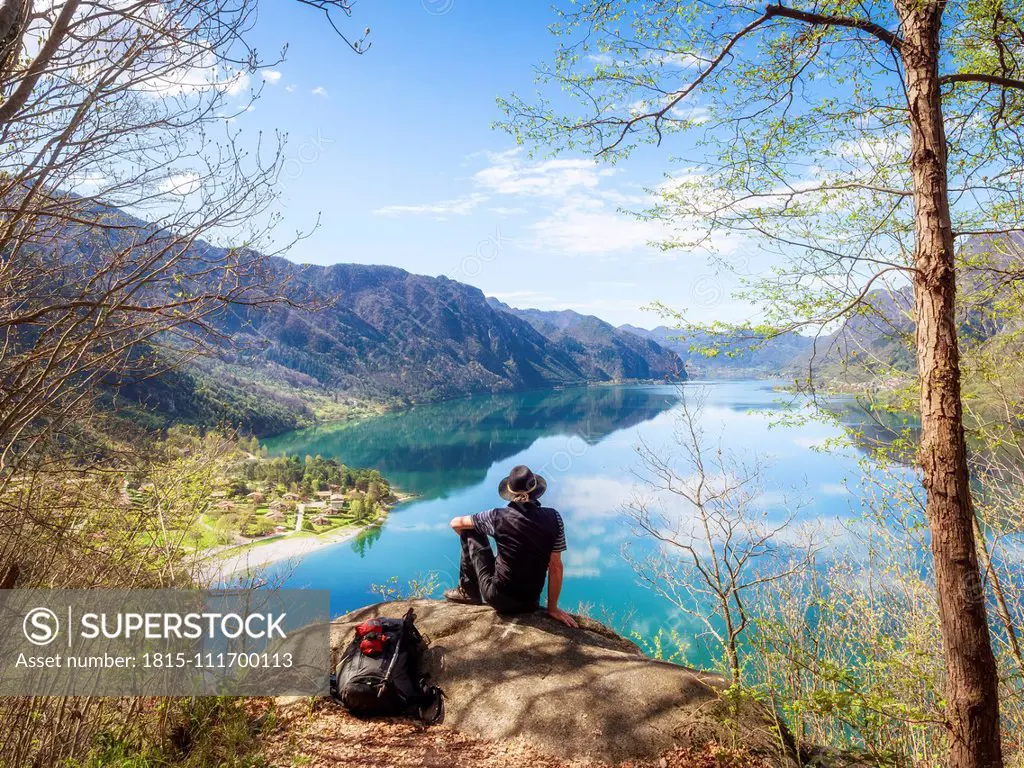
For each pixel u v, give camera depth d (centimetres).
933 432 348
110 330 250
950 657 334
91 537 306
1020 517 505
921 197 362
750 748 312
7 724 242
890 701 320
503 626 424
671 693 348
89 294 251
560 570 430
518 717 343
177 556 335
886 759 318
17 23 222
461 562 480
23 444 277
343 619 477
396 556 6619
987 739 321
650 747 316
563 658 386
